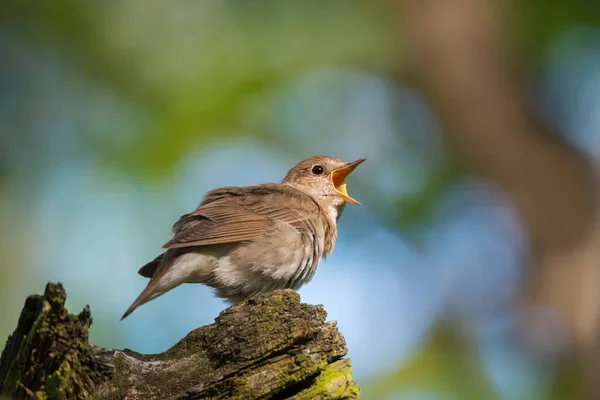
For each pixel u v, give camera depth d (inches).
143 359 241.3
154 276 332.5
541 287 551.5
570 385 520.7
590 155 581.9
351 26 556.4
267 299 252.8
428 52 579.5
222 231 343.6
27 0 534.0
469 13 577.9
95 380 230.5
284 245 354.3
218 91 534.3
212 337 245.6
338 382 244.1
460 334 564.4
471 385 542.0
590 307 530.0
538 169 574.6
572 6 553.6
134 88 535.2
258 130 560.7
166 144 521.3
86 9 537.3
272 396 240.1
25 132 537.0
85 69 541.0
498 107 581.0
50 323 223.8
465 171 596.1
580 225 559.8
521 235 580.1
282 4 553.0
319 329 247.4
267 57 546.6
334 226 423.5
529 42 576.1
